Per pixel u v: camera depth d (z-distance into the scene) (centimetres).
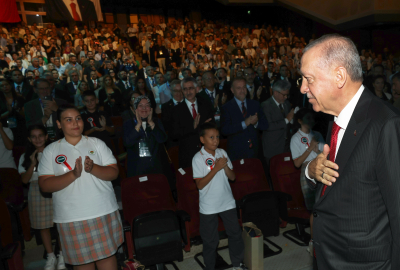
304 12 1303
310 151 276
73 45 1088
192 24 1488
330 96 103
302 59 106
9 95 448
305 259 264
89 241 183
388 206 91
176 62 1123
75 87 681
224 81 602
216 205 233
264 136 369
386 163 90
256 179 319
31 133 261
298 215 283
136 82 512
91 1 1226
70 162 185
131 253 249
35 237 319
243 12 1716
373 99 99
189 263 266
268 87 742
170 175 335
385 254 98
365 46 1220
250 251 236
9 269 204
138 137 291
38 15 1275
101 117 337
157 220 238
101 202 188
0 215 222
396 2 1052
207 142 240
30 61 932
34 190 261
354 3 1120
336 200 104
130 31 1338
